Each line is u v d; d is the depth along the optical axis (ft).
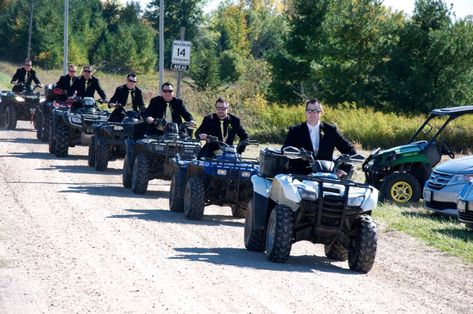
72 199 93.56
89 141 136.05
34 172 115.85
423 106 235.81
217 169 84.89
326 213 62.85
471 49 233.96
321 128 67.77
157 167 103.50
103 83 335.47
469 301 56.39
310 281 58.75
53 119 139.64
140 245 68.69
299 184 63.82
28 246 65.62
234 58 433.48
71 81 148.97
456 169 98.99
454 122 192.34
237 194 85.35
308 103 67.31
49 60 504.02
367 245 62.80
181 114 106.83
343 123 196.24
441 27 239.09
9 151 141.28
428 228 87.45
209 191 86.84
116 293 51.88
